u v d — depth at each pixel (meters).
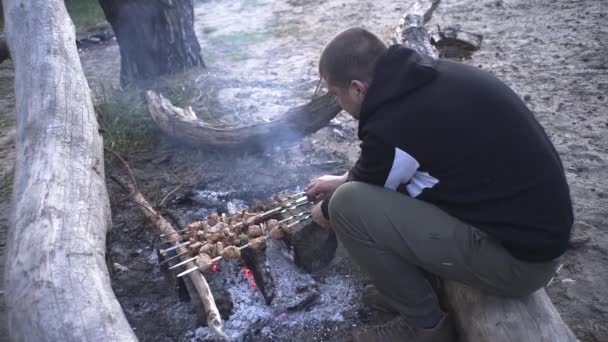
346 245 2.34
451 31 5.43
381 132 2.06
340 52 2.19
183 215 3.66
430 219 2.15
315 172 4.11
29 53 3.71
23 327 1.84
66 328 1.76
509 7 7.84
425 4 5.30
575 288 2.93
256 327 2.76
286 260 3.13
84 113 3.30
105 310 1.86
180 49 5.92
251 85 5.82
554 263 2.15
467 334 2.30
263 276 2.85
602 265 3.08
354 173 2.26
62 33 3.93
